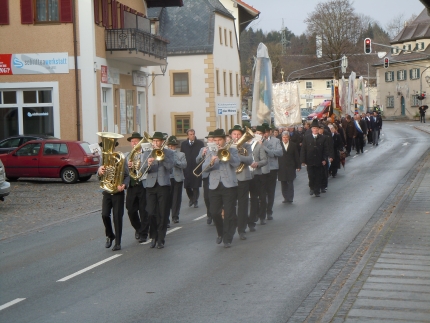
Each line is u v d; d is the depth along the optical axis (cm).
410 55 9000
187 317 727
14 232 1444
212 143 1138
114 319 729
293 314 718
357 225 1329
